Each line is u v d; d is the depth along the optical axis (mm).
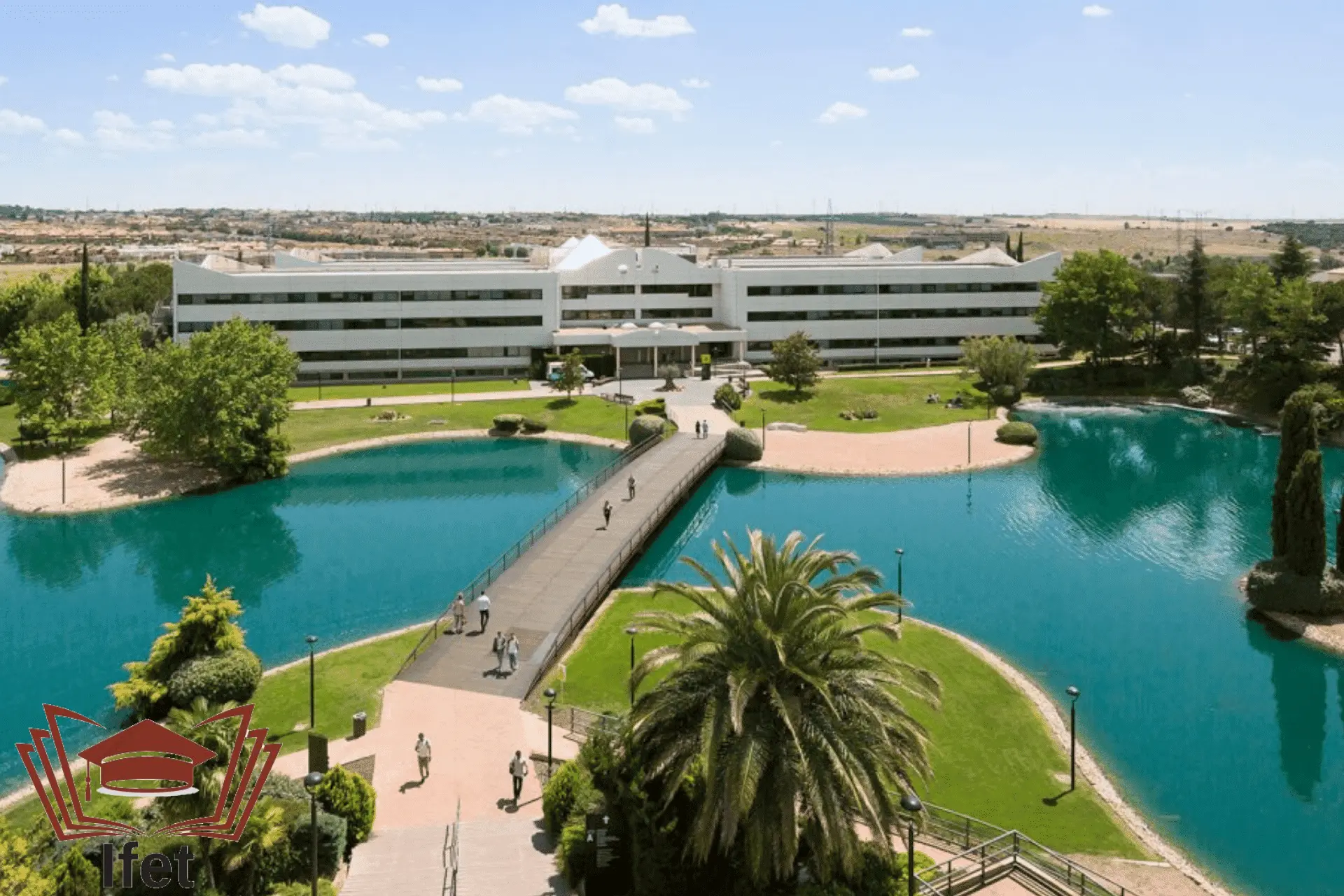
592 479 86062
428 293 124312
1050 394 121500
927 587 59812
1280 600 55062
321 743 33156
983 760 39375
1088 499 79875
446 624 50688
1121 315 122438
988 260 147875
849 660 27109
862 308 137000
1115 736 42594
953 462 90312
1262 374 113062
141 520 73562
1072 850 33438
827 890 25297
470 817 33500
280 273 120250
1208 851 34562
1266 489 83875
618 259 135375
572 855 28031
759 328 135000
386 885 28297
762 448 91750
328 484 84438
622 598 56531
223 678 40031
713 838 26453
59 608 56844
